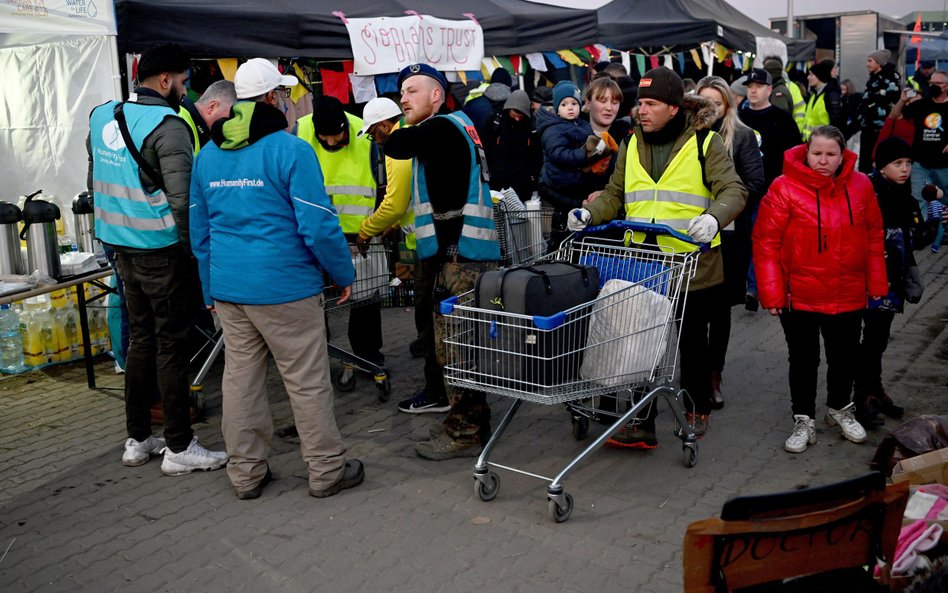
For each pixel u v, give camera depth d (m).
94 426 5.30
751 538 2.25
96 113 4.46
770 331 7.12
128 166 4.26
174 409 4.47
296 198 3.85
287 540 3.80
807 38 20.39
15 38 6.60
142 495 4.30
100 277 5.64
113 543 3.82
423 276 5.18
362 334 5.89
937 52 23.38
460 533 3.82
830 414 4.85
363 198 5.69
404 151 4.21
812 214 4.43
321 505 4.13
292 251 3.96
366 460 4.67
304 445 4.18
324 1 8.02
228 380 4.14
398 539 3.78
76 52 6.43
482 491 4.09
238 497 4.22
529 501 4.12
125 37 6.25
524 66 9.97
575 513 3.99
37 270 5.31
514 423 5.18
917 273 4.84
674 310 4.12
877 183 4.77
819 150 4.34
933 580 2.57
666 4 12.95
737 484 4.27
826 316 4.53
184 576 3.53
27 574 3.57
